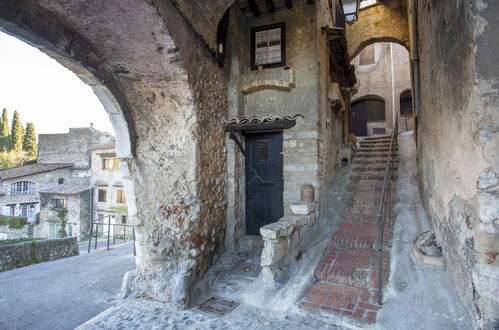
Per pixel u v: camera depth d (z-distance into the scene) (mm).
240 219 5117
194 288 3596
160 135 3828
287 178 4820
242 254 4680
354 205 5055
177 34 3141
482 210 1988
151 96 3643
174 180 3777
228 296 3598
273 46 4988
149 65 3316
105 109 3668
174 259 3717
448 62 2670
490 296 1953
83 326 3043
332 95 6070
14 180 17516
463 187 2361
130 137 3768
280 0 4816
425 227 3941
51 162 20516
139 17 2729
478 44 1958
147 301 3576
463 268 2416
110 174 15453
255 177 5285
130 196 3908
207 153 4121
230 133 4812
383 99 13109
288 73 4762
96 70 3152
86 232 15727
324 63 5457
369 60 13438
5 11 2123
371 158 6852
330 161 5949
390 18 8430
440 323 2463
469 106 2139
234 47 4934
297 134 4762
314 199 4660
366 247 3848
